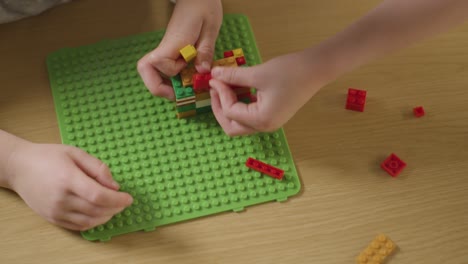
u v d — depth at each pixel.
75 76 0.64
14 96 0.63
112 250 0.59
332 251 0.59
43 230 0.59
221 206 0.60
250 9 0.67
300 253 0.59
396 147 0.63
